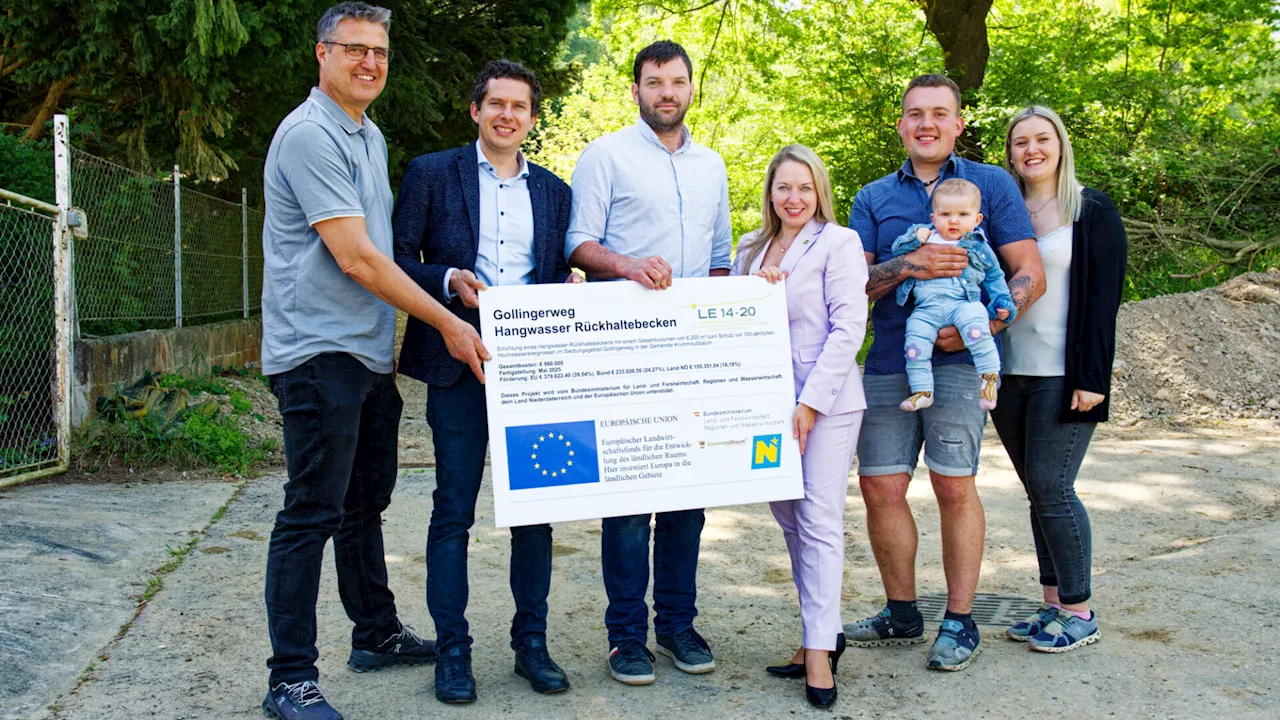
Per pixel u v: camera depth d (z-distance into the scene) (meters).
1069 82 15.39
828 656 3.39
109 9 8.07
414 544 5.27
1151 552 5.19
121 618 3.97
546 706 3.31
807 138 16.59
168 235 8.80
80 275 7.05
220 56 8.64
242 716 3.16
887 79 15.74
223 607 4.15
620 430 3.44
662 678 3.58
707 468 3.47
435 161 3.58
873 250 3.91
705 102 19.97
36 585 4.12
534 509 3.37
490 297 3.38
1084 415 3.71
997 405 3.97
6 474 6.12
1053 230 3.80
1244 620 3.97
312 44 9.34
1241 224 13.77
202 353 9.03
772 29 16.88
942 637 3.65
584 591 4.56
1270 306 10.44
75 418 6.77
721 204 3.95
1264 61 17.75
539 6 14.59
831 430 3.51
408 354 3.54
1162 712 3.21
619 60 19.95
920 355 3.57
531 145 30.03
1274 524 5.38
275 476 6.76
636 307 3.47
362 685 3.48
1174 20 18.22
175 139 9.47
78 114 9.13
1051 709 3.25
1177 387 9.43
